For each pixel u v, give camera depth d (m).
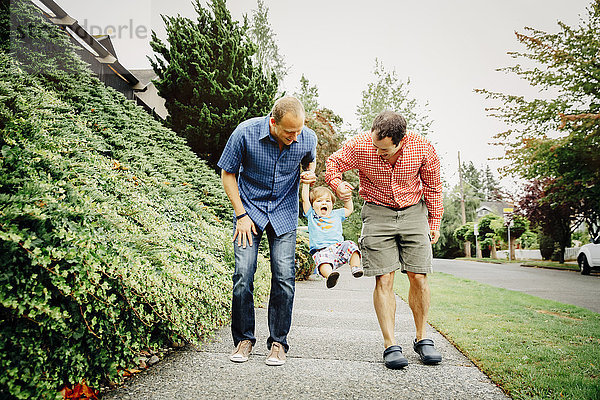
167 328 2.69
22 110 2.87
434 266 15.88
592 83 9.62
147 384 2.15
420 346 2.71
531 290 7.57
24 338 1.70
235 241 2.65
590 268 11.25
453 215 33.22
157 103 10.87
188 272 2.98
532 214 17.25
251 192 2.70
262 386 2.16
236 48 9.11
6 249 1.68
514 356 2.73
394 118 2.52
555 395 2.05
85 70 5.92
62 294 1.86
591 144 9.45
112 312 2.01
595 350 2.89
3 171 2.15
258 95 9.32
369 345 3.08
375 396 2.06
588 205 13.68
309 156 2.83
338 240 3.31
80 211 2.16
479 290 6.52
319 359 2.70
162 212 4.27
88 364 1.97
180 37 8.74
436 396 2.08
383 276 2.76
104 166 3.58
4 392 1.60
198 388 2.11
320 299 5.66
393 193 2.78
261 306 4.60
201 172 7.48
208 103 8.92
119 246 2.33
